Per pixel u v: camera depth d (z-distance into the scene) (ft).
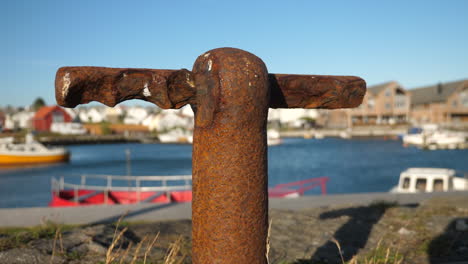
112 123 329.72
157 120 312.29
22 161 120.37
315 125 326.44
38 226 17.58
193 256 4.97
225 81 4.53
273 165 117.08
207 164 4.73
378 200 24.94
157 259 11.36
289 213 19.31
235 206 4.69
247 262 4.76
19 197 69.72
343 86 5.71
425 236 15.11
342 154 149.89
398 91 242.78
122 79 4.54
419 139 182.80
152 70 4.72
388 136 242.58
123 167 116.78
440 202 23.24
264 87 4.75
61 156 128.26
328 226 16.78
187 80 4.81
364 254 12.96
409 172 43.91
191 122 320.70
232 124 4.61
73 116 308.60
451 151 154.20
